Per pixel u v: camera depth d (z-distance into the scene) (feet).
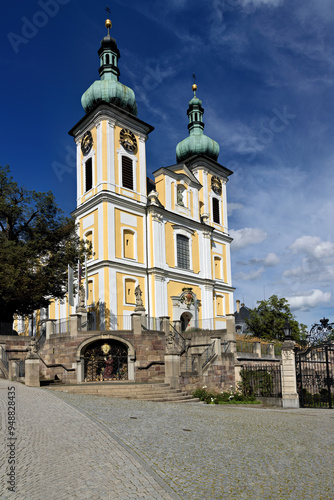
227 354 88.17
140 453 31.63
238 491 25.12
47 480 25.04
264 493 25.02
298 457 33.42
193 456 31.94
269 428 46.37
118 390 70.38
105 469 27.27
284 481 27.30
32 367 73.05
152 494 23.52
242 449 35.19
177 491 24.50
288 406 72.95
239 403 75.82
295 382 73.67
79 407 49.98
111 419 44.09
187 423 45.73
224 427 45.14
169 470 28.14
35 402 51.44
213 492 24.71
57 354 88.74
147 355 90.38
